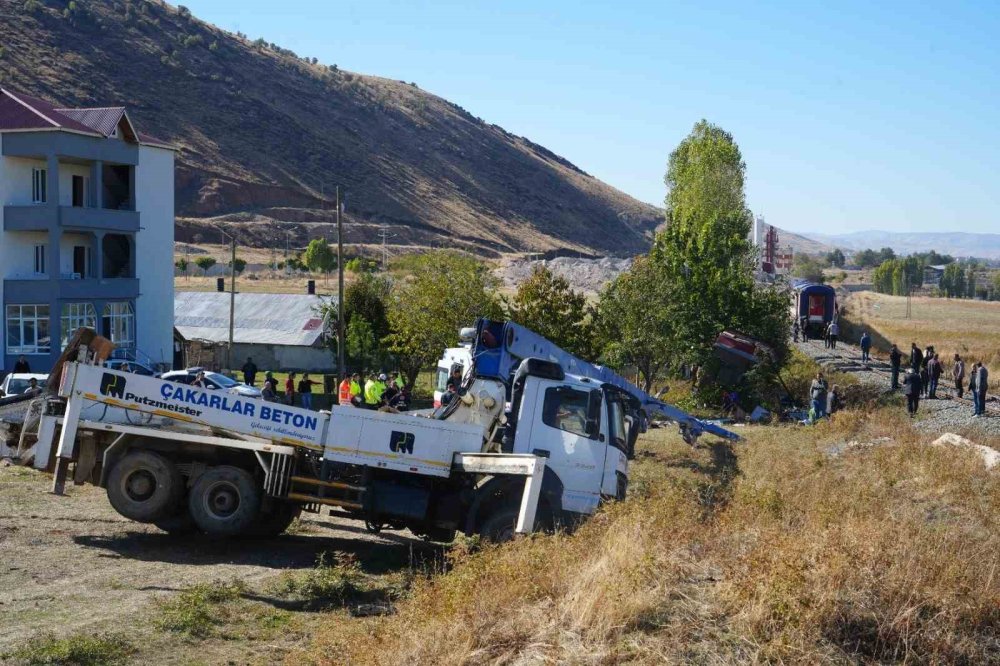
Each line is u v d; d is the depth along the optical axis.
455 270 37.25
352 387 32.56
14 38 171.88
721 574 9.89
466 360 21.17
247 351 57.78
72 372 14.06
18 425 14.87
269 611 10.77
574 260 145.12
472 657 8.44
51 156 42.41
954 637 8.57
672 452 26.05
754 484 17.17
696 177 72.31
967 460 19.34
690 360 38.38
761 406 39.00
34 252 43.97
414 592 10.78
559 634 8.63
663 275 40.34
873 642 8.42
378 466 13.90
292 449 13.84
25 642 9.14
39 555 12.99
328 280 112.50
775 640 8.15
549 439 14.20
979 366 32.81
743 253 51.38
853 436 27.83
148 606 10.64
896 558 9.87
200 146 180.50
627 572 9.45
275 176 185.38
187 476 14.33
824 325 63.56
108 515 15.88
